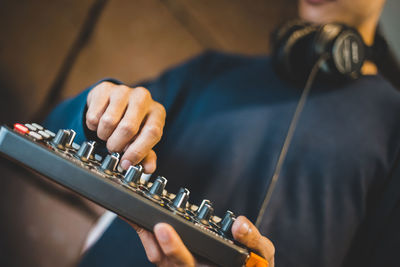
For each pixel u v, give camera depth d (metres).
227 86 1.27
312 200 1.07
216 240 0.50
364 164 1.08
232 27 2.29
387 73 1.20
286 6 2.29
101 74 2.16
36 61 2.09
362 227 1.06
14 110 2.01
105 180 0.50
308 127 1.14
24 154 0.50
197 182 1.14
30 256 1.79
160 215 0.50
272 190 1.09
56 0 2.16
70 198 1.89
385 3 1.15
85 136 0.65
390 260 0.97
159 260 0.54
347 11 1.16
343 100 1.15
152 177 1.12
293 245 1.04
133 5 2.23
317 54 1.01
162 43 2.25
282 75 1.16
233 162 1.14
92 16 2.17
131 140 0.63
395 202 1.03
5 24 2.09
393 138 1.11
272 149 1.14
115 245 1.06
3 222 1.80
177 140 1.20
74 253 1.83
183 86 1.29
